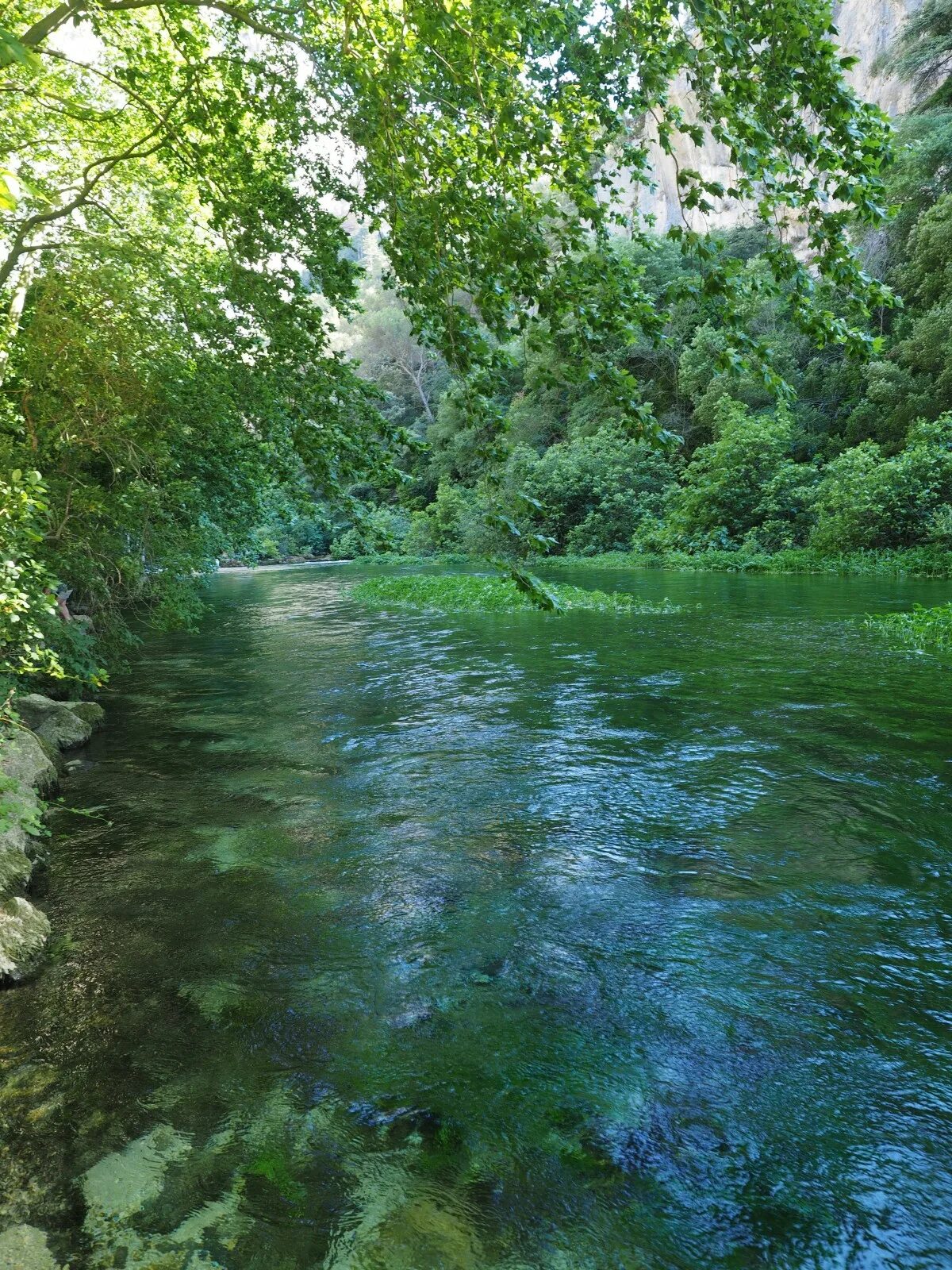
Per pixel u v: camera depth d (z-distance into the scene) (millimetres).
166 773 6613
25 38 6645
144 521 10578
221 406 9453
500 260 4523
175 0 6402
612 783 5910
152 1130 2604
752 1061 2857
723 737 6938
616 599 17359
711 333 34812
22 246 8305
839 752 6367
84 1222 2238
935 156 29344
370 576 32938
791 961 3496
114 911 4191
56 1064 2961
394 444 6527
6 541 5457
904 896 4047
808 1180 2326
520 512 4270
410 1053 2963
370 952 3707
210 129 7125
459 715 8180
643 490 36312
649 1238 2145
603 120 4766
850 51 45281
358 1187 2344
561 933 3803
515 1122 2594
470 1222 2215
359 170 5590
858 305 4105
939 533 22109
